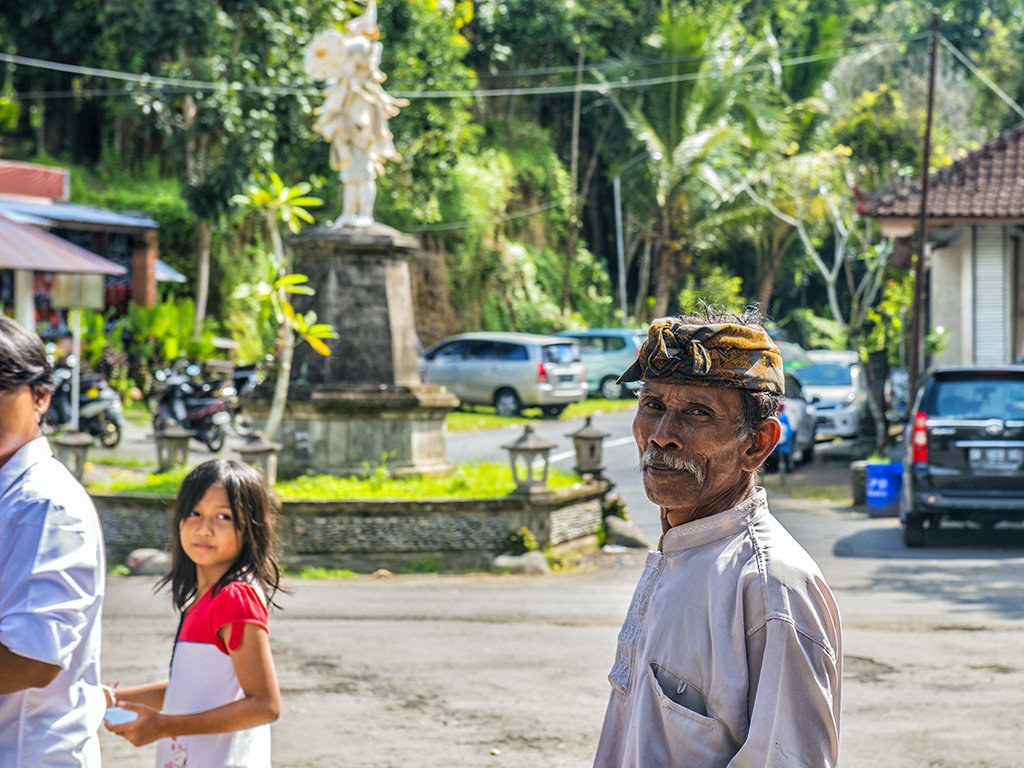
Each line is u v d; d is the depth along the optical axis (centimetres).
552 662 703
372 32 1329
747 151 3491
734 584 189
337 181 3030
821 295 5103
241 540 301
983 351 1802
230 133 2592
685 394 199
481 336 2747
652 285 4578
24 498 235
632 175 4006
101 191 3247
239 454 1178
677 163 3372
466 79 3088
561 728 566
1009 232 1784
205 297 2878
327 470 1270
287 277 1194
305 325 1209
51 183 2631
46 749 234
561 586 1010
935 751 515
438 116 2927
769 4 4512
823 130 3550
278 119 2708
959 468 1105
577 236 4331
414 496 1148
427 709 603
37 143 3669
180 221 3109
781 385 203
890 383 2041
